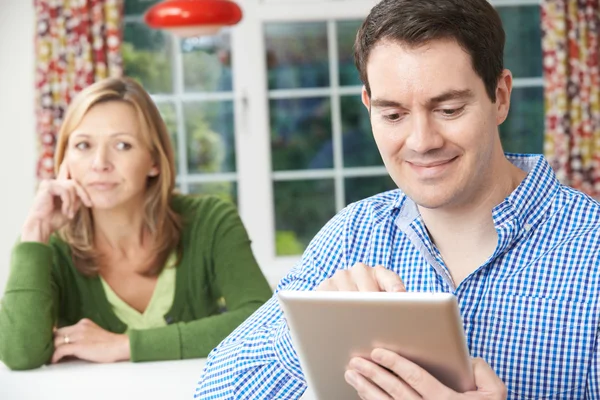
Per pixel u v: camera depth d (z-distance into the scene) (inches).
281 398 59.6
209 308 100.3
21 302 89.4
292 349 57.4
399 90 49.4
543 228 54.9
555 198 55.7
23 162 186.1
